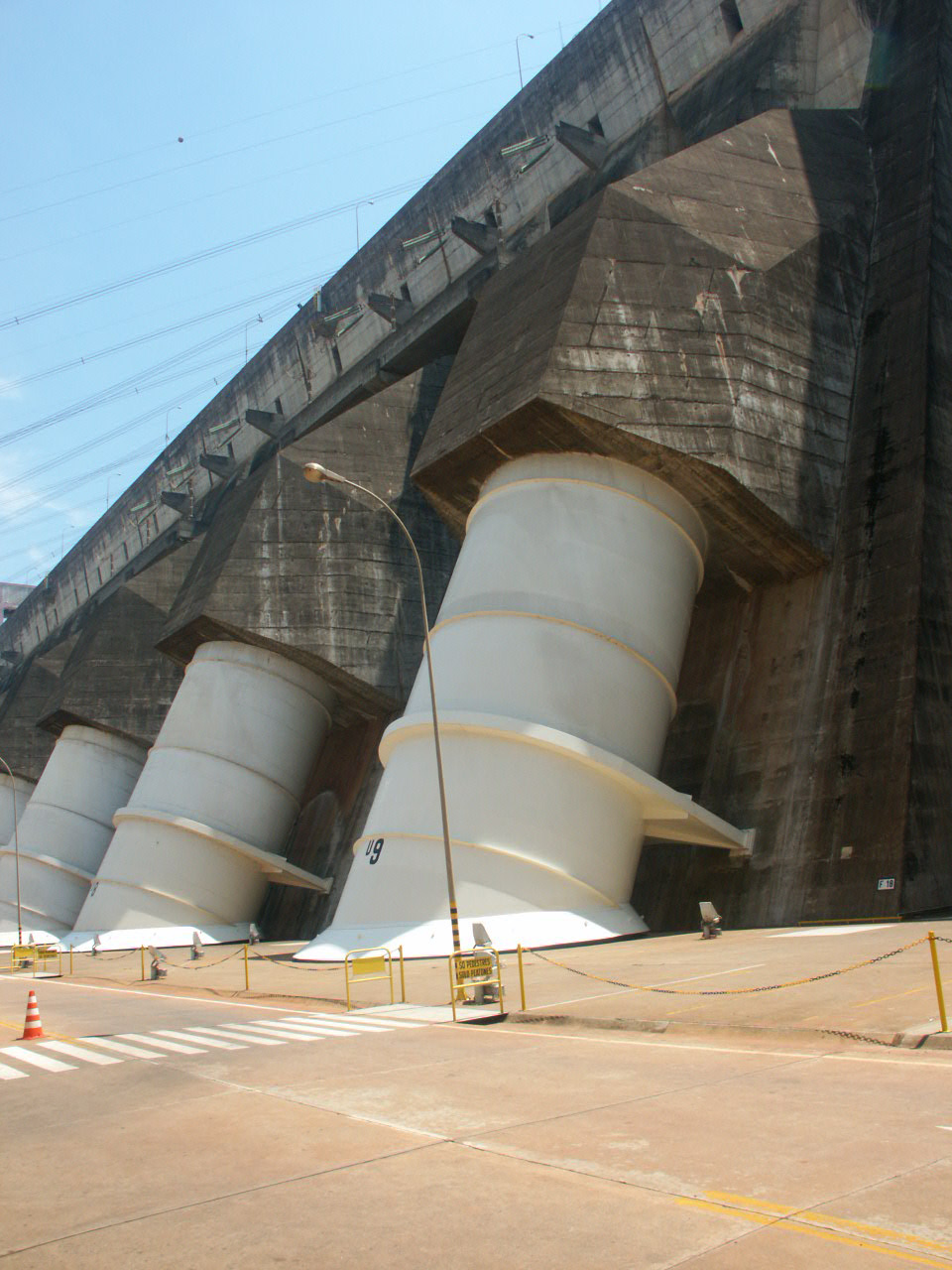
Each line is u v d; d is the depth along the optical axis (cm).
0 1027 1596
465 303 4400
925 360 2683
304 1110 808
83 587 8350
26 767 6222
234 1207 574
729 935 2184
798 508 2631
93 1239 538
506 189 4491
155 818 3925
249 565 3956
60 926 5044
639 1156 612
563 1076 878
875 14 3319
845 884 2330
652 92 3934
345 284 5409
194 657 4162
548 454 2638
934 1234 460
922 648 2428
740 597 2952
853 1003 1081
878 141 3175
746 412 2583
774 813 2566
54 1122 841
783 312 2748
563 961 1897
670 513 2616
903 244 2911
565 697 2448
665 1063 904
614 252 2583
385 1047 1123
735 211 2806
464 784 2411
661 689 2592
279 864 3928
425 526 4228
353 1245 502
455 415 2798
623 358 2497
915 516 2544
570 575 2528
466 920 2294
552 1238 493
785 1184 542
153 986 2342
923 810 2312
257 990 1948
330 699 4241
